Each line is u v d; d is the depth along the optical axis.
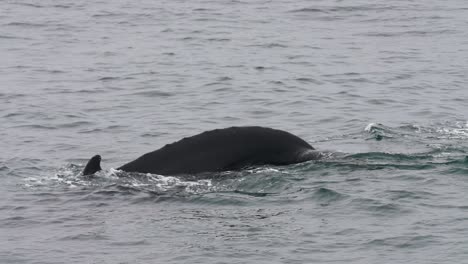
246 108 91.19
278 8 156.25
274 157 63.91
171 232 53.38
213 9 155.62
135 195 59.75
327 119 86.00
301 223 54.34
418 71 108.88
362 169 63.28
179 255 49.88
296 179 61.47
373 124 80.31
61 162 71.62
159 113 89.56
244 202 58.12
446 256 48.84
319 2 161.50
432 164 64.62
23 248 51.56
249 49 123.25
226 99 95.25
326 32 135.75
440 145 72.25
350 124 83.62
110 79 105.69
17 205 59.09
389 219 54.56
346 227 53.47
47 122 85.75
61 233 53.78
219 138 63.94
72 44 127.38
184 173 62.53
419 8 155.00
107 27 140.00
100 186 61.72
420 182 60.88
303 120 85.94
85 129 83.25
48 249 51.34
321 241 51.47
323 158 64.88
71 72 109.69
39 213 57.41
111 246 51.50
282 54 119.88
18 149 75.75
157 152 63.88
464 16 147.38
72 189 61.84
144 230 53.81
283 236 52.31
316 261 48.72
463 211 55.50
